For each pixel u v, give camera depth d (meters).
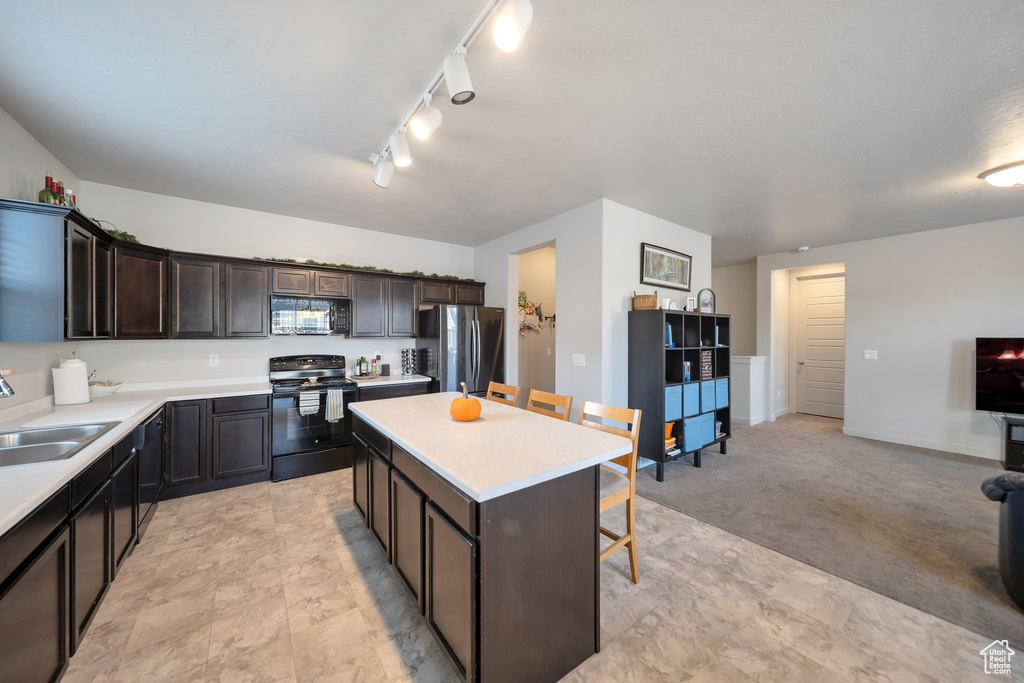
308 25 1.52
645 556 2.22
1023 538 1.76
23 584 1.14
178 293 3.13
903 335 4.57
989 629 1.65
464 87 1.55
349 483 3.29
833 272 6.01
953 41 1.58
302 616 1.74
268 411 3.31
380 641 1.60
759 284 5.86
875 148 2.49
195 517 2.66
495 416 2.17
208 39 1.59
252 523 2.58
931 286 4.38
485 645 1.20
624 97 1.98
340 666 1.48
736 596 1.87
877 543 2.35
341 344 4.21
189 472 3.01
